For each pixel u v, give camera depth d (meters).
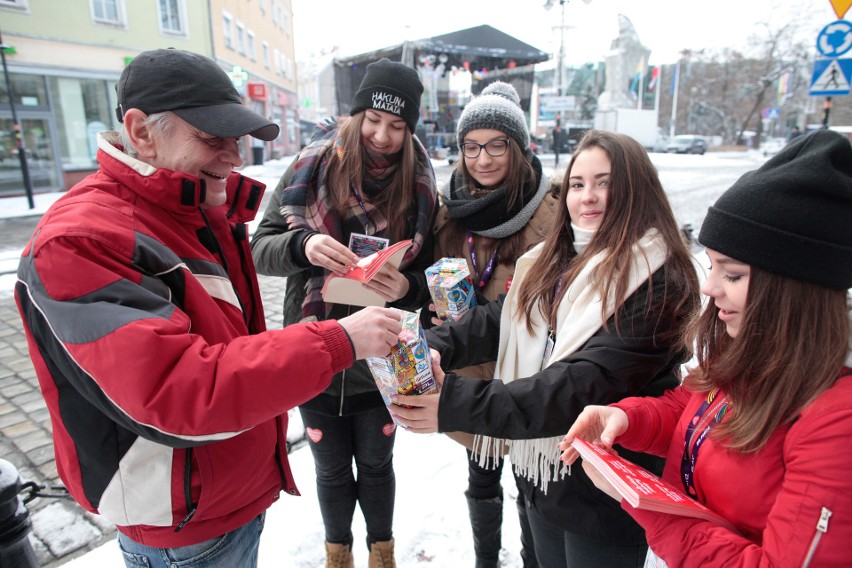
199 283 1.10
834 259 0.84
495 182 1.91
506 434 1.26
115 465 1.07
